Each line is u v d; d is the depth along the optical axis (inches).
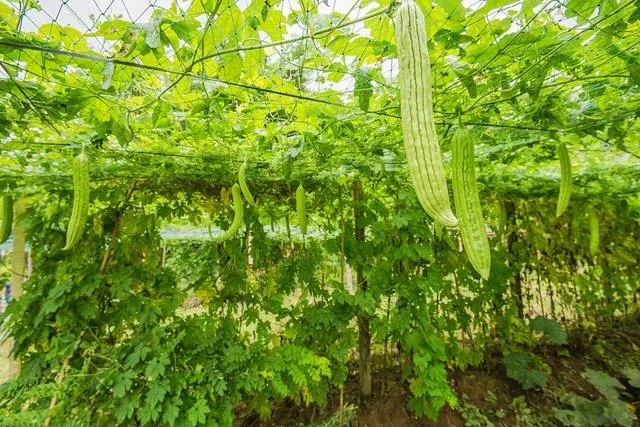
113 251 153.3
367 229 190.2
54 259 145.5
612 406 175.0
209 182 164.7
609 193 235.8
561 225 245.4
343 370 161.3
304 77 88.0
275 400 181.3
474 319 200.2
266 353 153.8
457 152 76.2
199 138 118.7
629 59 80.5
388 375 197.3
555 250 247.3
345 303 163.8
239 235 173.8
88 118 98.4
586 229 246.8
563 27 70.9
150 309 144.3
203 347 142.6
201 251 168.7
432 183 49.9
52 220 149.9
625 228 267.6
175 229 342.0
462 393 193.0
